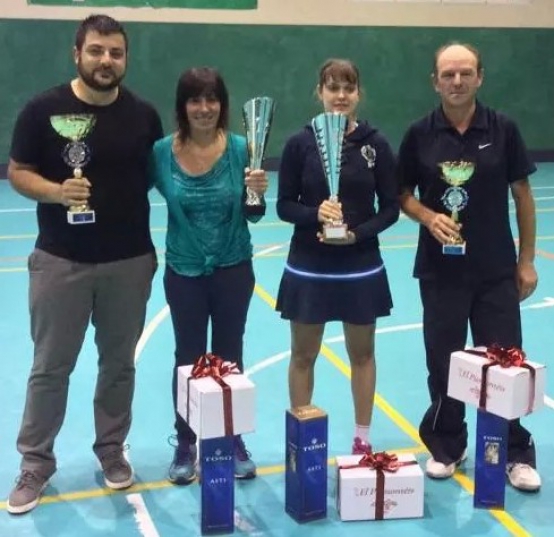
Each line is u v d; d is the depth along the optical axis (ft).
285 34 46.11
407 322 20.38
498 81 49.78
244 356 17.85
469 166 11.30
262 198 11.55
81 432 14.08
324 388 16.07
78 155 10.78
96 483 12.37
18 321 20.25
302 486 11.18
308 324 12.10
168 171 11.48
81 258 11.23
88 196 10.65
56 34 42.83
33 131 10.80
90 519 11.35
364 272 11.93
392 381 16.53
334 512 11.56
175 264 11.78
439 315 12.13
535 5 49.34
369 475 11.26
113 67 10.57
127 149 11.11
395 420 14.67
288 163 11.97
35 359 11.62
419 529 11.13
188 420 10.96
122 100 11.13
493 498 11.60
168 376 16.69
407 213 12.10
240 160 11.66
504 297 11.98
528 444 12.51
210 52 45.27
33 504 11.59
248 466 12.52
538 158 51.37
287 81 46.60
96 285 11.44
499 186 11.71
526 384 11.02
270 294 22.85
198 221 11.58
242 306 11.98
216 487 10.87
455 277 11.98
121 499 11.90
